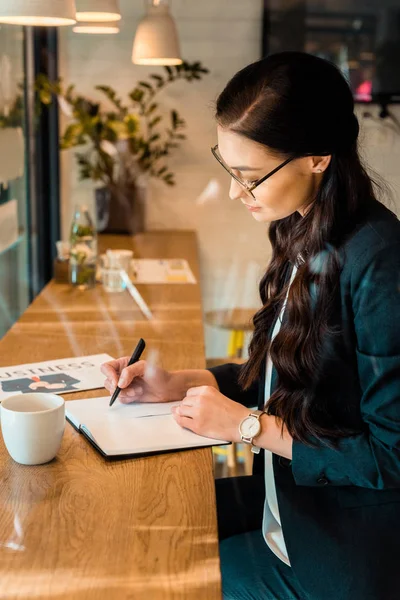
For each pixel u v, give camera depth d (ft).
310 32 11.67
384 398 3.67
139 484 3.58
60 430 3.81
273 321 4.51
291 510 4.00
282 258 4.56
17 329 6.38
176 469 3.75
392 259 3.69
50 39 11.00
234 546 4.52
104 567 2.88
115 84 11.59
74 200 11.84
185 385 4.73
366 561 3.80
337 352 3.86
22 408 3.96
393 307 3.64
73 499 3.42
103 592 2.73
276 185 3.91
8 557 2.94
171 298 7.70
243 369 4.82
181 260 9.76
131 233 11.40
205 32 11.63
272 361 4.08
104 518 3.25
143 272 8.95
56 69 11.25
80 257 8.01
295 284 3.92
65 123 11.45
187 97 11.70
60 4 5.38
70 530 3.15
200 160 11.80
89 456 3.89
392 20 11.57
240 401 4.96
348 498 3.91
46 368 5.27
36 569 2.86
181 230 11.82
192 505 3.38
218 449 5.80
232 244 11.87
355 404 3.90
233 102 3.87
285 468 4.08
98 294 7.84
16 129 9.35
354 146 3.94
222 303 11.64
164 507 3.36
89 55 11.39
